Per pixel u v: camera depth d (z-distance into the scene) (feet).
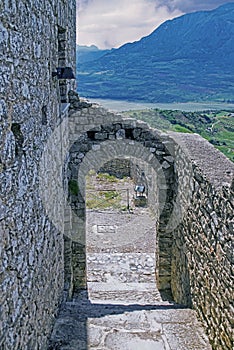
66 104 20.20
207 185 14.16
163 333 14.39
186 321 15.39
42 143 12.28
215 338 13.08
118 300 21.17
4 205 8.12
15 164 8.99
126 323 15.23
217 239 12.86
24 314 9.78
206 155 17.12
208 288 14.05
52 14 13.88
